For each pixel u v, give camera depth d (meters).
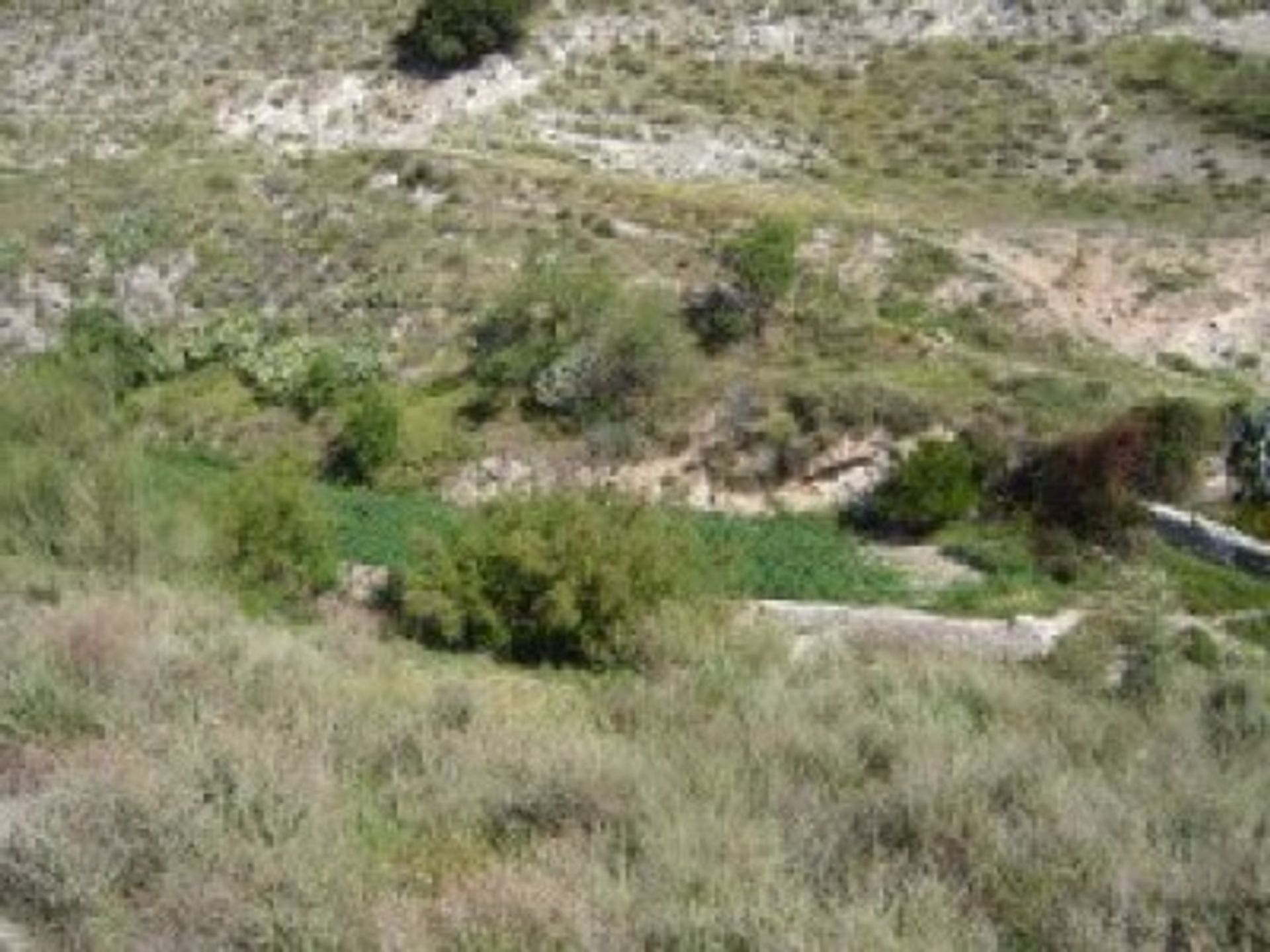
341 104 59.25
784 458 39.75
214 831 11.73
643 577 26.56
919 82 57.31
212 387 46.75
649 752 14.44
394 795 13.30
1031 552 35.59
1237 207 48.91
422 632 27.75
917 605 32.84
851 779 14.04
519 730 15.19
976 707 18.36
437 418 43.12
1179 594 32.72
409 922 10.51
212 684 16.36
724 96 57.47
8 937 10.83
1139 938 10.34
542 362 43.22
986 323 44.56
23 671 15.82
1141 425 36.72
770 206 49.78
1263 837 11.92
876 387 40.31
